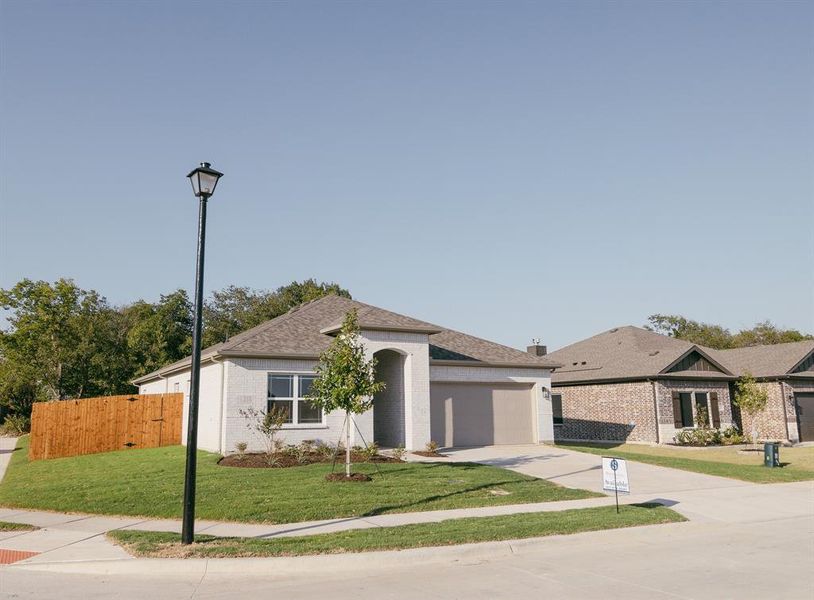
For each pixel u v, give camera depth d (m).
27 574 8.70
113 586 8.06
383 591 7.73
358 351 17.23
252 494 13.77
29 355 41.72
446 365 24.61
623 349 33.72
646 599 7.30
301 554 9.21
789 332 63.22
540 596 7.46
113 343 45.75
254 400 20.94
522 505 13.52
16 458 25.08
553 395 34.69
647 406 29.47
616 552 10.02
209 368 22.50
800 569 8.80
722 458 24.69
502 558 9.62
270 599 7.41
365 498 13.49
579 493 14.86
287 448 20.09
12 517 12.74
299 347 22.00
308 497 13.51
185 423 25.48
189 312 54.09
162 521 12.02
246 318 57.22
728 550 10.12
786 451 27.33
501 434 25.55
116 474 17.27
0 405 43.00
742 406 28.53
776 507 14.00
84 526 11.72
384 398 23.92
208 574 8.70
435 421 24.27
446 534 10.36
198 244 10.41
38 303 42.28
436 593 7.62
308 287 60.44
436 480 15.65
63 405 24.34
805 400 33.22
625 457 21.69
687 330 69.00
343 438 21.80
